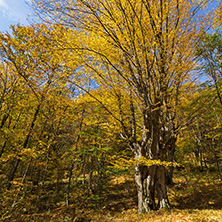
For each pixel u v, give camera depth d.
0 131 8.30
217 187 10.58
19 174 11.59
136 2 5.39
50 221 8.20
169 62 6.44
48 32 5.22
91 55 5.99
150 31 5.46
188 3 6.57
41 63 6.79
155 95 6.51
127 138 7.98
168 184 12.98
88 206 10.61
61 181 16.03
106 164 13.60
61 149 10.98
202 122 10.86
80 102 8.47
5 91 8.69
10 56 6.72
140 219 6.68
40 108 9.27
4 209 6.83
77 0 4.70
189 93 8.84
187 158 19.25
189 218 5.92
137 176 8.13
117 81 6.59
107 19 5.39
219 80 7.89
